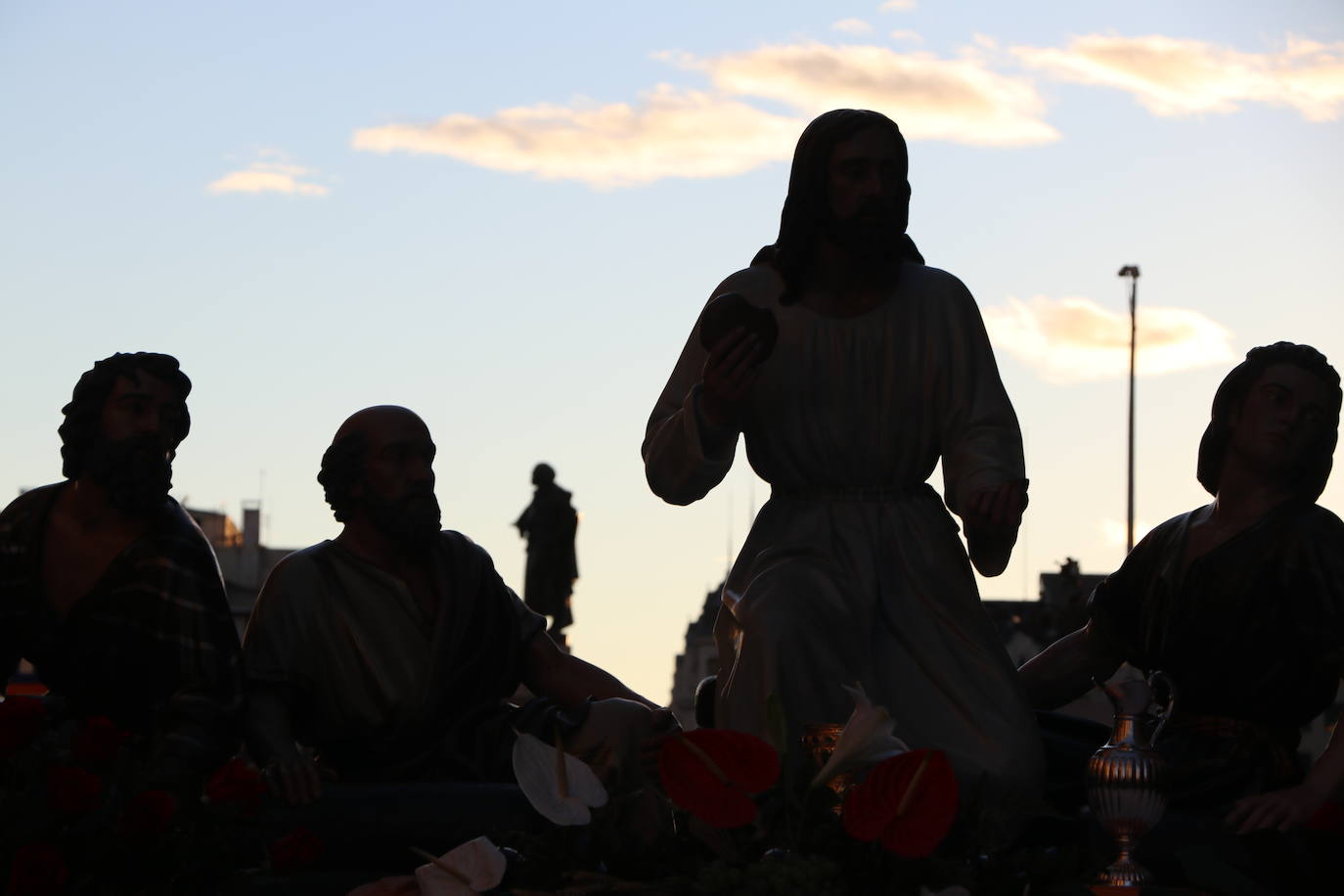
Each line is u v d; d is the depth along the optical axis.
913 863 4.62
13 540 6.31
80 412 6.32
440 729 6.81
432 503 6.93
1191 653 6.78
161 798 5.25
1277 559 6.68
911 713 6.50
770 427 6.79
